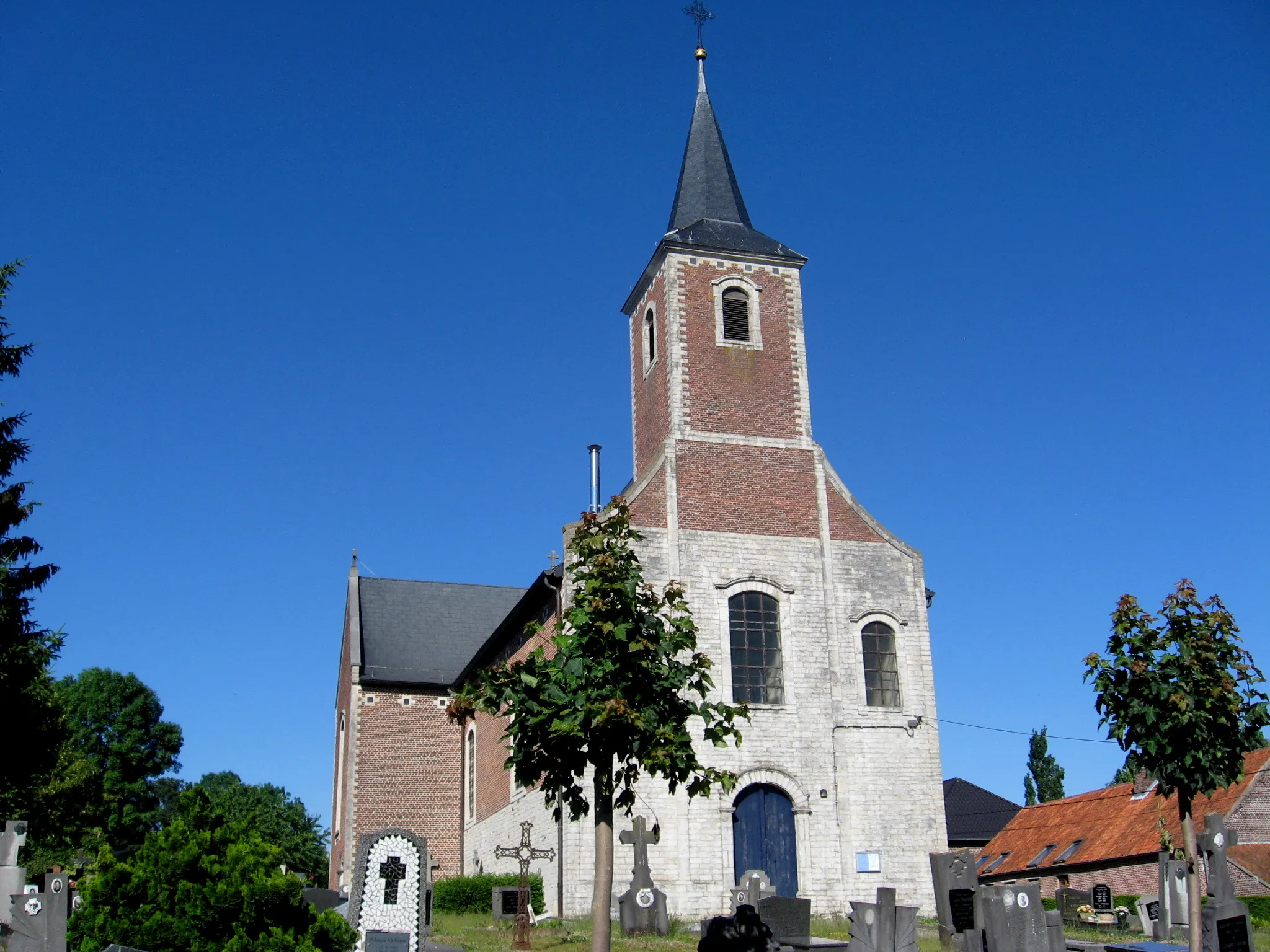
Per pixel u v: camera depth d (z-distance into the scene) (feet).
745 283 116.16
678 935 81.56
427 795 151.64
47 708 106.83
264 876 45.68
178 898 44.65
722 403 111.14
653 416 116.16
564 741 48.75
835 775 101.19
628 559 51.49
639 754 48.11
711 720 51.34
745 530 107.04
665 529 105.19
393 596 167.22
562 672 49.08
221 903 44.11
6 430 92.99
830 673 103.96
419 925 58.29
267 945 44.27
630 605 49.57
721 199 122.42
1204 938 57.36
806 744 101.40
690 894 94.38
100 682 200.13
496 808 128.67
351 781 149.79
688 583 103.76
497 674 49.42
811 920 93.20
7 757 93.81
